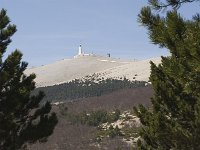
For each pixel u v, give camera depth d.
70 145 58.47
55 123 25.72
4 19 26.06
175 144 15.72
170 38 11.34
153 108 19.00
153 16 12.11
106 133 61.50
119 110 73.06
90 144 58.84
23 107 24.55
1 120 23.19
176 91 17.62
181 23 11.15
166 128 15.84
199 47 10.34
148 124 19.16
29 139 24.61
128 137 57.47
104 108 78.25
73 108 82.12
